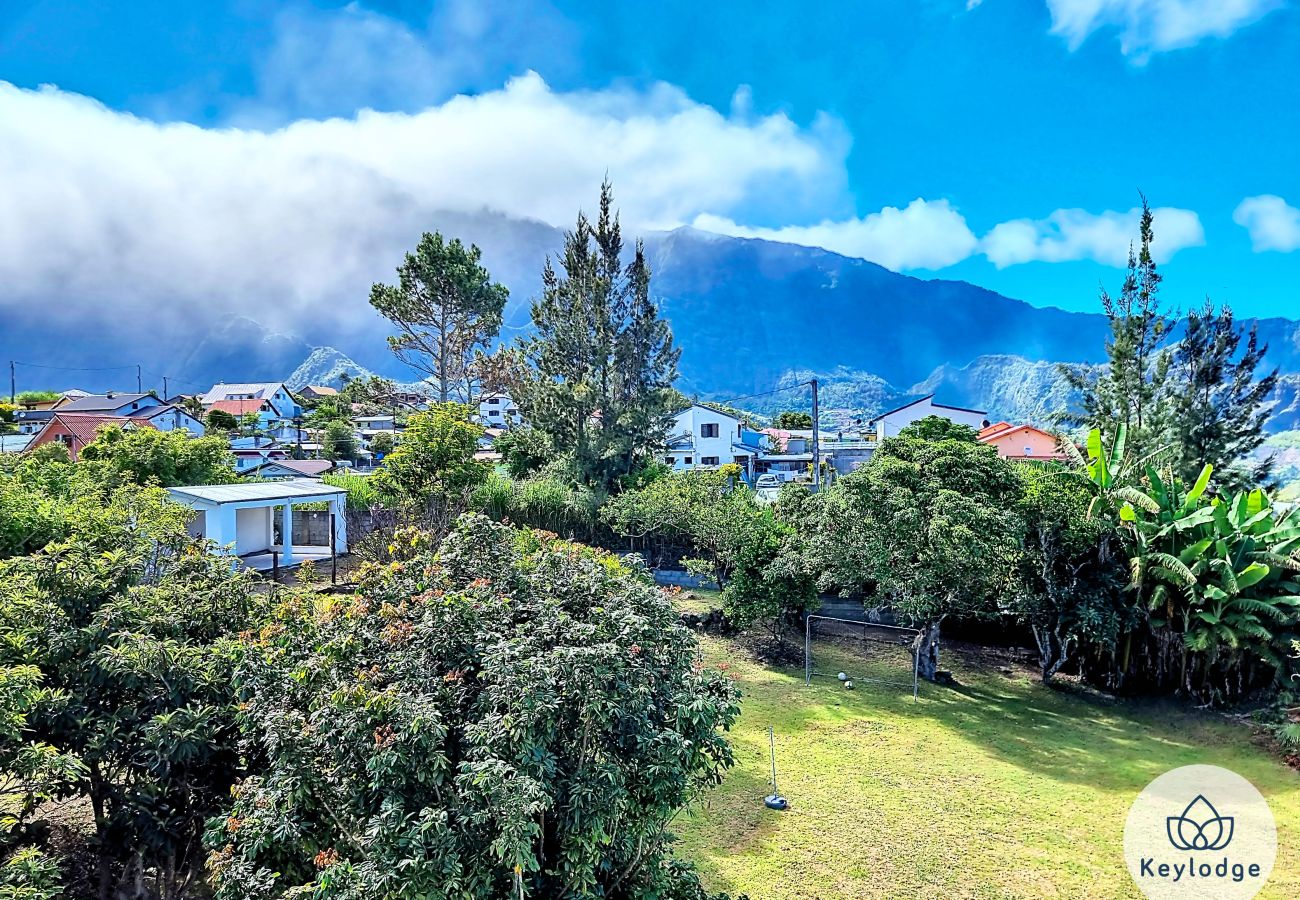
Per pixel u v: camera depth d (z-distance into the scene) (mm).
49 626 5469
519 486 23094
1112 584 13633
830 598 19641
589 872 4633
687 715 5172
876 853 7992
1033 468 15719
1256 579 12320
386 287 35250
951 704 13086
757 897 7133
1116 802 9359
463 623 5152
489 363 37750
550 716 4516
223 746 5465
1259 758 10938
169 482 21328
